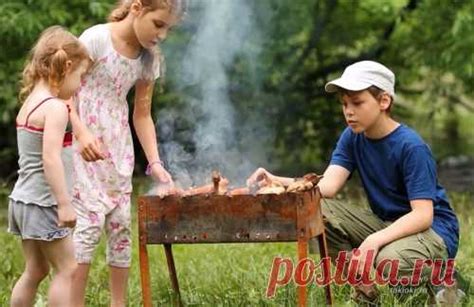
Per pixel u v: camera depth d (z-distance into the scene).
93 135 5.89
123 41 5.96
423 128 14.03
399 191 5.96
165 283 6.66
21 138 5.38
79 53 5.45
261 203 5.25
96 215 5.86
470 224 8.23
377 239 5.73
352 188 11.91
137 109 6.18
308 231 5.29
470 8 11.05
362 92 5.80
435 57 12.01
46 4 10.65
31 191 5.34
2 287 6.88
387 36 12.60
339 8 12.49
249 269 6.87
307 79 12.74
